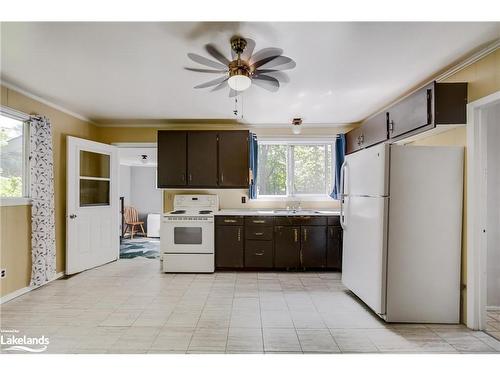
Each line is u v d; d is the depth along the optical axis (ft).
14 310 8.92
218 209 15.06
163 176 14.43
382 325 8.06
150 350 6.76
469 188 7.91
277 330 7.75
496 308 9.29
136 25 6.16
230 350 6.77
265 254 13.33
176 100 11.32
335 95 10.62
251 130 15.39
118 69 8.43
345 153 14.92
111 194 14.84
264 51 7.25
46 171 10.93
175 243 13.07
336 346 6.97
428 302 8.16
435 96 7.86
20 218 10.16
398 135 9.63
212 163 14.40
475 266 7.81
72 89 10.11
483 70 7.36
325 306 9.35
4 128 9.84
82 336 7.39
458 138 8.35
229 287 11.12
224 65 7.19
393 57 7.61
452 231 8.17
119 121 14.76
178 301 9.70
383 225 8.08
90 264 13.53
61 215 12.47
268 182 15.65
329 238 13.34
